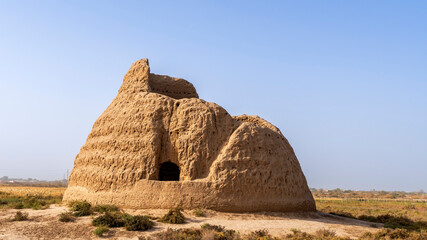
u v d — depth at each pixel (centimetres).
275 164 2133
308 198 2320
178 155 2005
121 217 1666
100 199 1956
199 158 1994
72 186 2244
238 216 1866
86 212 1791
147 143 1992
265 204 1997
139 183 1906
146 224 1582
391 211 3694
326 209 3506
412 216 3116
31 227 1574
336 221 2128
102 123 2253
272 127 2509
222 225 1681
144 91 2283
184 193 1877
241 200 1936
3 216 1780
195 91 2727
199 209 1850
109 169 2019
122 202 1895
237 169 1978
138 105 2155
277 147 2234
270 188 2039
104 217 1612
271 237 1545
